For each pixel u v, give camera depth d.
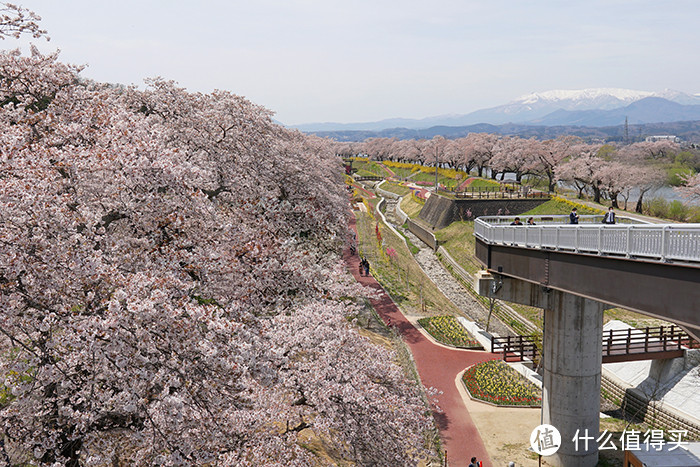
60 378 9.95
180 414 9.44
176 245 13.23
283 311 16.09
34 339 10.50
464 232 70.62
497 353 30.62
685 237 12.17
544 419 22.64
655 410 27.75
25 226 10.21
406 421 15.51
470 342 35.47
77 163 11.61
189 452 10.33
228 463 11.55
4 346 11.25
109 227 13.45
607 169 69.06
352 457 14.95
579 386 21.58
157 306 9.68
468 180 101.56
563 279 18.27
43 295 9.94
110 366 9.98
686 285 12.41
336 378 14.21
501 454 22.44
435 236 73.81
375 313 38.38
